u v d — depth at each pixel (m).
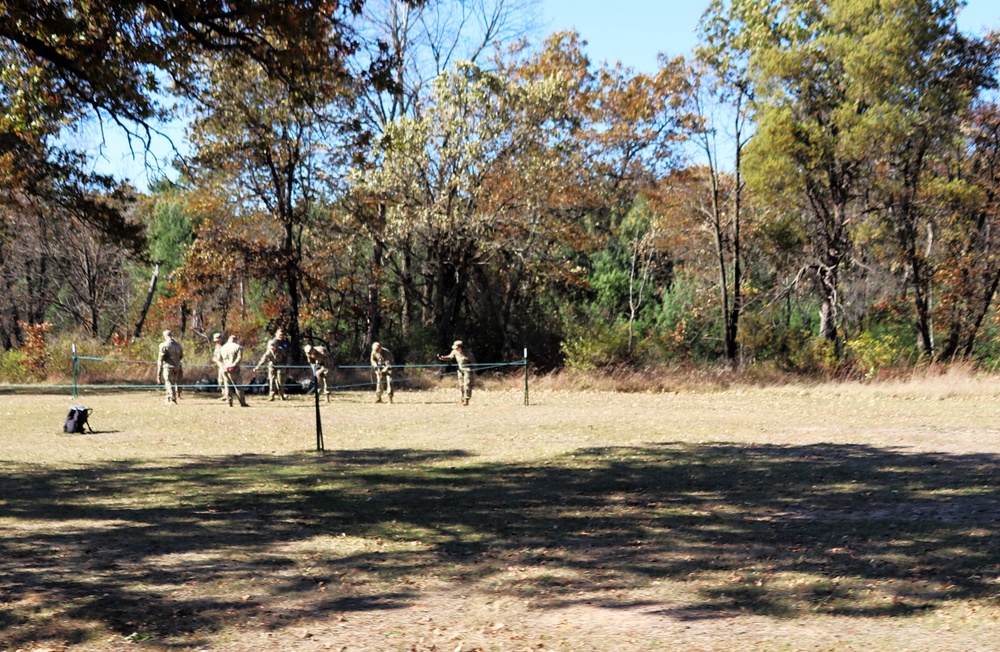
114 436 18.67
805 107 38.44
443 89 37.88
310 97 14.61
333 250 40.31
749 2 37.59
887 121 35.38
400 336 41.62
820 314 45.12
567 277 43.62
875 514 10.09
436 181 38.88
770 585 7.23
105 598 6.96
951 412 23.45
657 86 45.66
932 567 7.66
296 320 38.16
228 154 34.03
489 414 23.50
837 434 18.67
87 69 13.20
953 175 39.16
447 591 7.25
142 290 57.53
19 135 17.41
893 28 35.00
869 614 6.48
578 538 9.03
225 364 25.89
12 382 34.22
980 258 39.12
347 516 10.24
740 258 47.28
